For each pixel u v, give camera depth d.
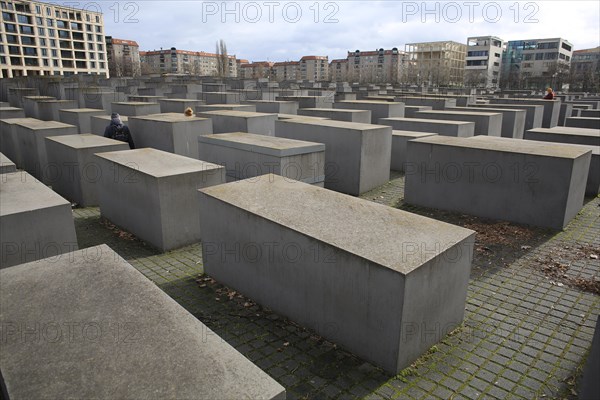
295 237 4.67
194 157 12.20
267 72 146.12
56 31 94.50
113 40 126.75
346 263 4.23
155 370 2.33
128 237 7.80
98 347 2.50
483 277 6.14
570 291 5.75
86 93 21.27
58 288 3.11
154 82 34.94
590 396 3.24
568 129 12.61
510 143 9.09
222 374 2.33
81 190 9.49
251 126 12.01
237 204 5.39
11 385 2.20
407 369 4.20
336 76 150.38
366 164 10.31
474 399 3.84
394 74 116.06
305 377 4.12
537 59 102.19
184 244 7.36
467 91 39.25
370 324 4.19
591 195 9.87
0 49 86.19
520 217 8.17
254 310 5.31
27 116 20.14
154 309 2.90
